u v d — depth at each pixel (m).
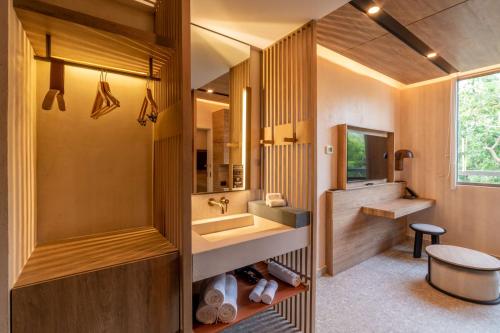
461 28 2.18
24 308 0.86
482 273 2.20
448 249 2.57
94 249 1.22
